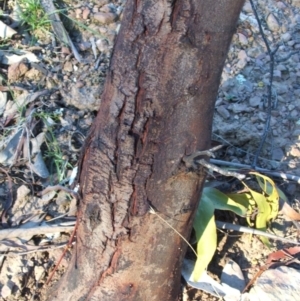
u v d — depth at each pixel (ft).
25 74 2.41
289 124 2.35
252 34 2.62
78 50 2.54
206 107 1.44
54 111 2.30
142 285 1.67
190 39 1.32
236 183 2.12
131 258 1.61
